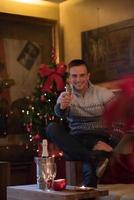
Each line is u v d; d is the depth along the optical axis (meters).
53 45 4.61
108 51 4.01
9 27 4.34
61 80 3.81
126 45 3.83
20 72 4.38
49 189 2.12
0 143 4.16
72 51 4.57
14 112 4.28
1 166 3.01
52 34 4.62
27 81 4.41
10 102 4.27
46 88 3.82
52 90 3.82
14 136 4.25
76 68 2.78
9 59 4.32
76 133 2.70
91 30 4.25
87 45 4.29
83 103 2.74
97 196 2.04
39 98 3.88
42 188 2.15
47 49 4.57
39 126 3.86
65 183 2.12
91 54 4.23
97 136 2.60
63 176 3.47
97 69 4.13
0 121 4.18
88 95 2.76
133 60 3.74
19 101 4.33
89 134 2.63
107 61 4.01
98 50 4.14
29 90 4.41
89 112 2.72
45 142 2.20
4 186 2.99
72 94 2.78
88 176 2.49
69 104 2.70
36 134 3.87
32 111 3.90
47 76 3.85
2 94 4.23
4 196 2.99
